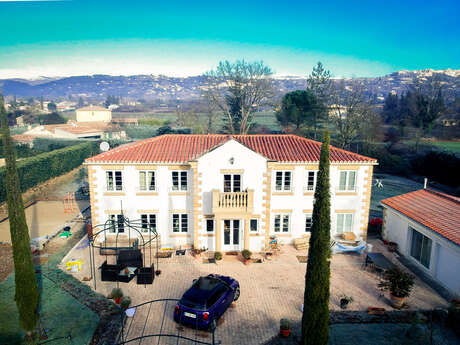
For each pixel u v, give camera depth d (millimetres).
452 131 89062
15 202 14266
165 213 26203
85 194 44031
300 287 21141
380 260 22484
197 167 24391
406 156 69375
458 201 24562
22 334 16406
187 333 16578
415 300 19875
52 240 28125
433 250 21969
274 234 27297
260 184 24844
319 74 72688
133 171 25453
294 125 88812
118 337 16125
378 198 44344
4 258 24609
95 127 100500
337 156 26734
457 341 16094
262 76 71875
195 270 23172
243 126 74875
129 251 23094
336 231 27484
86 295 19812
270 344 15820
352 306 19094
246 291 20578
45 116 124188
